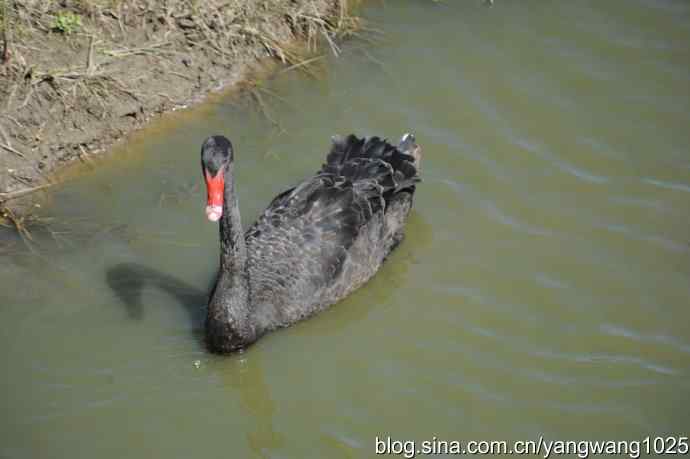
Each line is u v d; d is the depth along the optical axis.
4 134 11.15
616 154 12.10
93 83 11.73
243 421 9.21
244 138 11.86
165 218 10.88
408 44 13.38
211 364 9.65
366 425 9.18
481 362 9.77
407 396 9.45
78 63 11.84
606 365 9.73
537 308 10.34
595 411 9.29
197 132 11.86
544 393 9.47
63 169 11.23
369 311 10.36
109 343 9.68
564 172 11.85
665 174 11.87
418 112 12.46
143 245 10.60
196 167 11.47
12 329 9.66
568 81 13.03
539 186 11.68
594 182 11.75
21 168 11.07
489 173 11.79
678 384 9.55
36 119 11.36
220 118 12.06
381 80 12.84
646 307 10.36
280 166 11.60
